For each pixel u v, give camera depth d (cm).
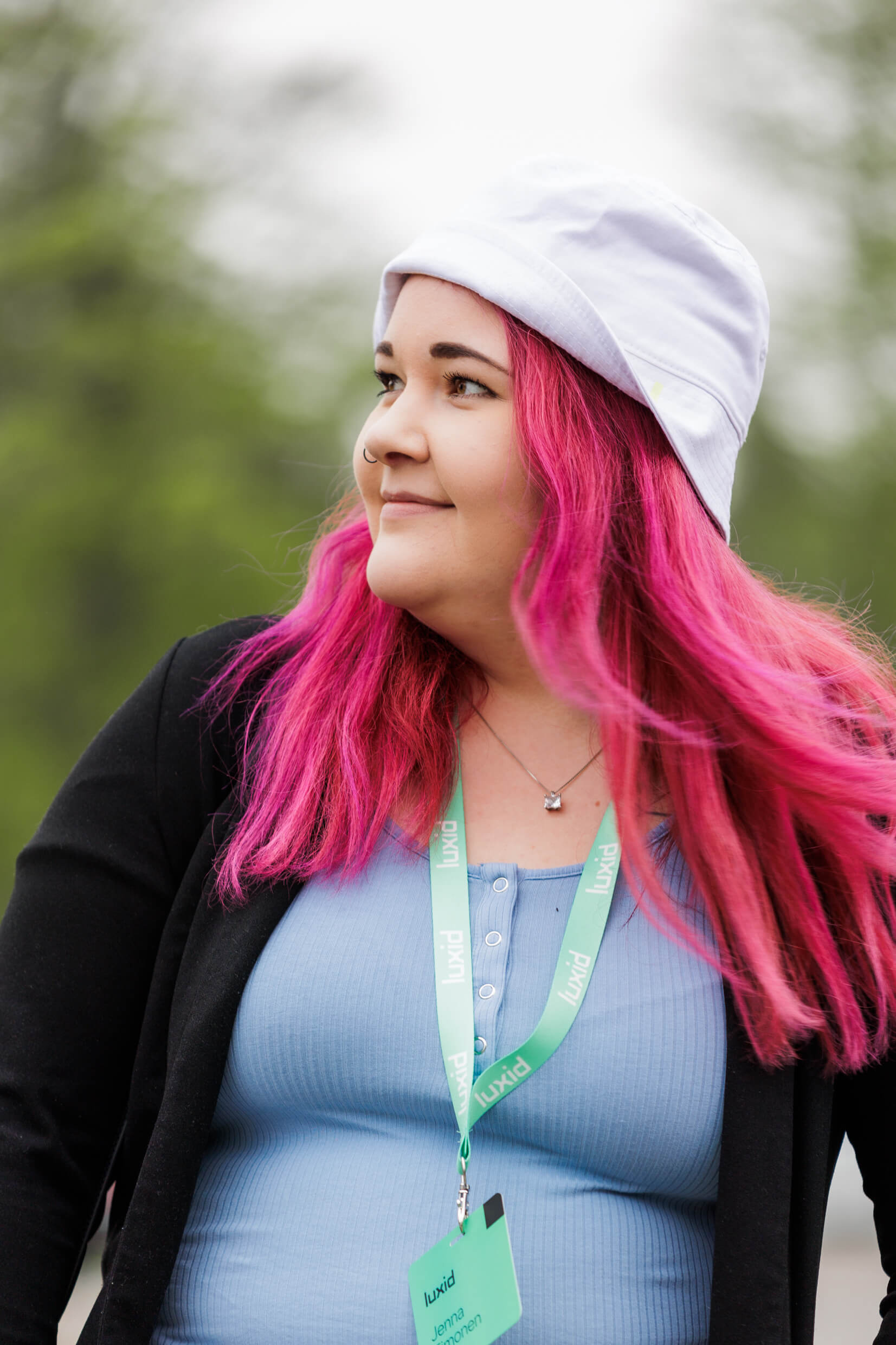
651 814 306
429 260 297
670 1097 282
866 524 2622
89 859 308
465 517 296
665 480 307
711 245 314
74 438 2648
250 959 293
